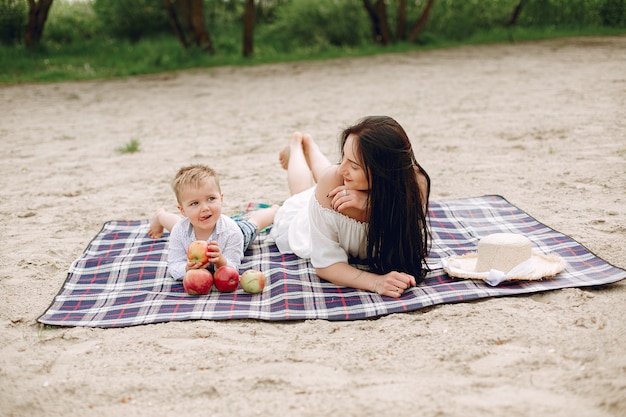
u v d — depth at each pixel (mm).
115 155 7867
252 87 13664
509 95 10625
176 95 12953
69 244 4793
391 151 3566
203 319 3496
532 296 3576
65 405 2742
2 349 3244
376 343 3154
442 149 7395
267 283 3973
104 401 2758
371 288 3756
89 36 22359
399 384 2771
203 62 17797
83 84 15109
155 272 4184
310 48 20781
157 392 2801
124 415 2652
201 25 18797
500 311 3385
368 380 2818
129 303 3738
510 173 6223
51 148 8406
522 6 22375
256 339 3266
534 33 21109
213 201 4016
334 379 2842
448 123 8797
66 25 22078
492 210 5082
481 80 12578
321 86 13273
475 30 21844
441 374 2838
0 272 4258
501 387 2717
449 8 22344
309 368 2943
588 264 3912
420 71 14680
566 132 7727
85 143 8672
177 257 4125
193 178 3984
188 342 3244
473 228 4766
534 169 6297
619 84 10797
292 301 3668
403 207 3695
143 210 5609
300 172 4832
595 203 5145
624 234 4438
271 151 7738
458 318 3342
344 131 3732
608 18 21859
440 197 5656
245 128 9281
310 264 4207
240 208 5496
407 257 3801
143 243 4703
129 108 11555
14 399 2795
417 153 7281
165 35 21922
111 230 4996
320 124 9273
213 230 4121
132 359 3088
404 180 3656
